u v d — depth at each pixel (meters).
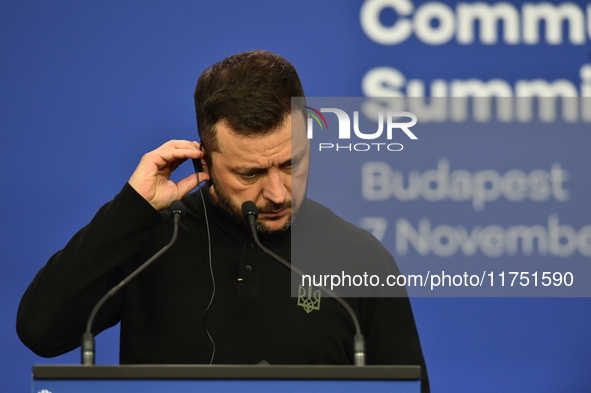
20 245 9.21
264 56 5.98
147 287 6.17
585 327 9.55
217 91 5.77
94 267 5.72
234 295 6.07
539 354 9.48
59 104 9.39
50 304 5.74
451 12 9.75
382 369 4.24
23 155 9.30
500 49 9.80
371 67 9.62
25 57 9.38
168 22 9.59
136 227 5.77
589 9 9.87
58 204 9.30
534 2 9.84
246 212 5.51
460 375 9.41
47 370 4.16
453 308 9.47
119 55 9.51
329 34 9.62
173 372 4.20
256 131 5.59
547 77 9.81
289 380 4.21
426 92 9.66
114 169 9.40
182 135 9.49
